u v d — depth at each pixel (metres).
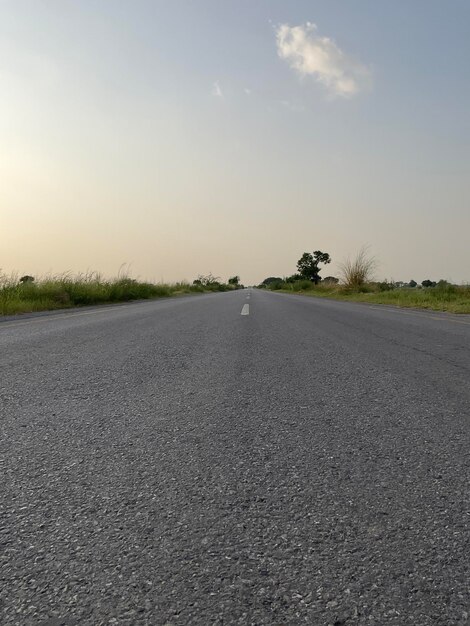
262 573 1.06
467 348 4.82
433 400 2.72
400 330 6.62
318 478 1.60
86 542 1.19
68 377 3.35
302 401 2.69
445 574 1.06
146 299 21.41
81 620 0.91
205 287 59.75
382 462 1.75
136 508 1.38
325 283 41.72
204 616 0.92
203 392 2.91
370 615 0.92
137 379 3.29
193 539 1.20
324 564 1.09
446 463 1.75
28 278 15.06
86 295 16.20
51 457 1.80
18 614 0.92
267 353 4.49
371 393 2.89
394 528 1.26
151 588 1.00
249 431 2.13
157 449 1.89
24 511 1.36
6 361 4.00
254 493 1.48
